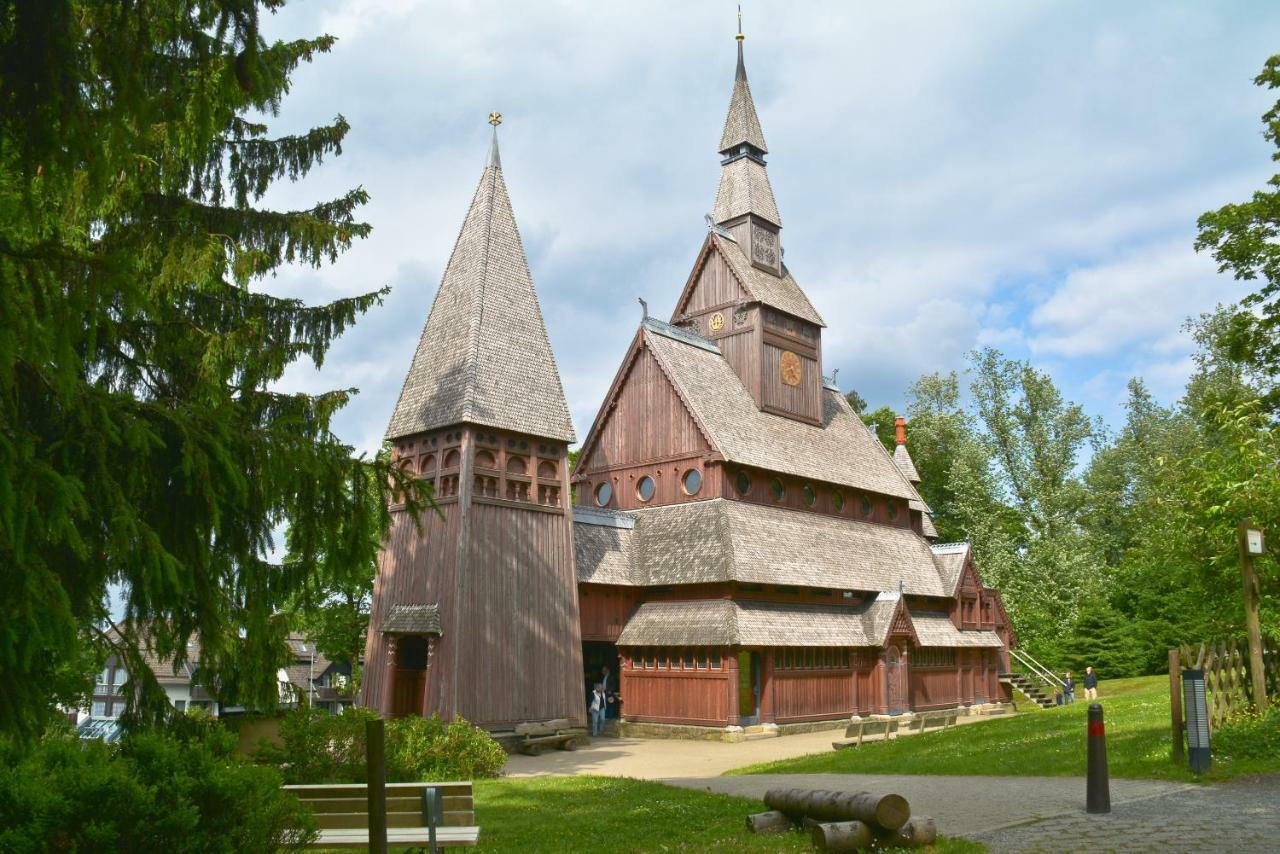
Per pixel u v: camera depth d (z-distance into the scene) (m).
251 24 7.34
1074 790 14.56
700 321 44.66
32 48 6.20
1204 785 13.88
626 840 12.93
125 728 10.21
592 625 35.34
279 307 19.22
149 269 13.20
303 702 19.94
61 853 7.16
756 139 46.03
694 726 33.53
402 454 31.42
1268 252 28.31
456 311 31.94
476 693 27.75
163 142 11.45
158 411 8.12
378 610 30.22
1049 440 65.50
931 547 48.62
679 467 38.25
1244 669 18.30
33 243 6.36
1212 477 24.19
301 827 8.53
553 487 32.00
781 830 12.23
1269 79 28.67
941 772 18.19
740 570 34.41
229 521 9.42
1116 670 55.94
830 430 46.22
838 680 37.91
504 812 16.19
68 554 7.57
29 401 7.50
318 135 19.72
